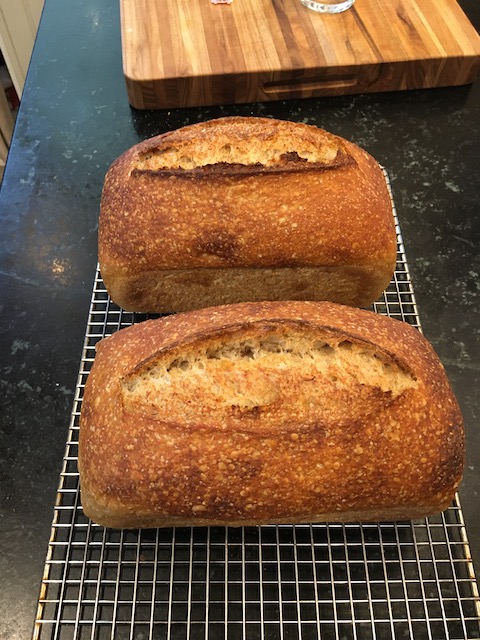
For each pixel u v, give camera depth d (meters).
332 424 0.28
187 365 0.31
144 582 0.31
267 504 0.28
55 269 0.43
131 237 0.36
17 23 0.66
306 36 0.52
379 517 0.31
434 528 0.33
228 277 0.38
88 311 0.41
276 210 0.36
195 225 0.36
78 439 0.33
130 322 0.40
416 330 0.34
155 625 0.30
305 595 0.31
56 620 0.29
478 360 0.39
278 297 0.40
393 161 0.49
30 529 0.32
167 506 0.28
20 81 0.72
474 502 0.34
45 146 0.50
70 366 0.38
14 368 0.38
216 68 0.49
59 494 0.32
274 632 0.30
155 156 0.38
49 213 0.46
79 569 0.31
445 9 0.55
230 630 0.30
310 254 0.37
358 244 0.37
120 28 0.57
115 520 0.30
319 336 0.30
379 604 0.31
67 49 0.56
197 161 0.38
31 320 0.40
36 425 0.36
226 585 0.30
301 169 0.36
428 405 0.30
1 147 0.73
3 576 0.31
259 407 0.28
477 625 0.30
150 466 0.28
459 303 0.42
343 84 0.53
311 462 0.28
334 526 0.33
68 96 0.53
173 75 0.49
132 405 0.29
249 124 0.39
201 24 0.53
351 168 0.38
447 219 0.46
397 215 0.46
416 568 0.32
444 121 0.52
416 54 0.51
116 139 0.50
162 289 0.39
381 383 0.30
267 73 0.50
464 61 0.52
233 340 0.30
